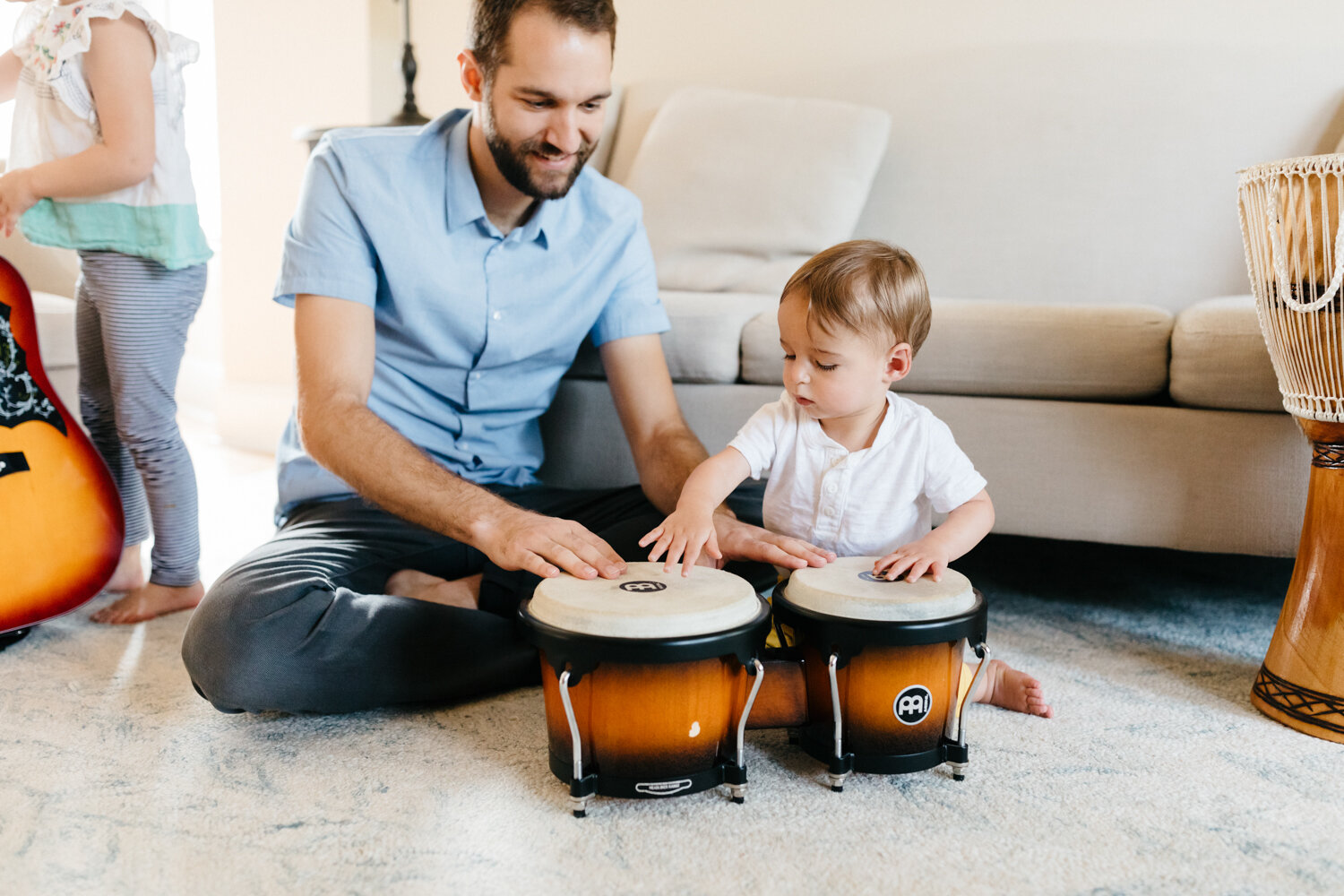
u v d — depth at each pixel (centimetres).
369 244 129
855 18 229
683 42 248
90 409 160
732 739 94
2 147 313
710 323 158
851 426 117
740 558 112
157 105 143
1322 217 105
